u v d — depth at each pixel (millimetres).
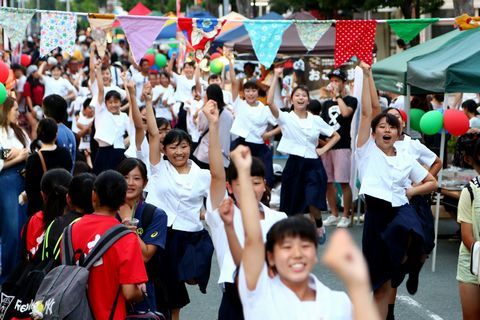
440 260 11070
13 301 5508
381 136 7816
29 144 9656
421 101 13609
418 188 7906
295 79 20328
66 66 25578
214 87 12703
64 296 5168
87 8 69312
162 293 7004
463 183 11656
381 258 7895
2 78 10320
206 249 7496
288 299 4035
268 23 10672
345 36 10594
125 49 38531
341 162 12945
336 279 9969
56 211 6031
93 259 5340
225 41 21484
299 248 3955
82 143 14898
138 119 8844
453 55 10781
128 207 6520
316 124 11742
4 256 9227
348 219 13172
